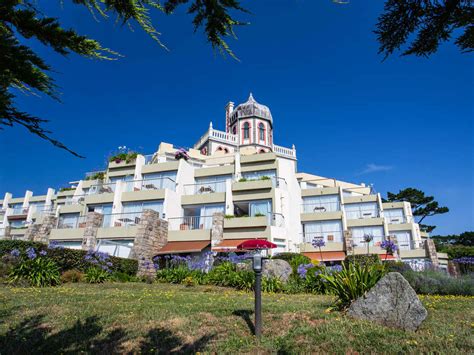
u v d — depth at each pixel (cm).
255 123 5050
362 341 551
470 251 4509
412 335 584
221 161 4331
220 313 797
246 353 532
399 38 306
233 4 315
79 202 3912
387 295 679
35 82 263
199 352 542
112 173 4250
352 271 820
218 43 346
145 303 977
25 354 578
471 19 273
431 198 6084
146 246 2464
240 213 3478
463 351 492
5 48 246
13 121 257
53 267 1612
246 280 1568
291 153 5059
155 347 579
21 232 4272
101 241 2641
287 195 3488
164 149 4428
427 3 283
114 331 673
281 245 2806
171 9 326
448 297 1329
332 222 3828
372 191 4797
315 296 1270
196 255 2634
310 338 578
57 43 274
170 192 3188
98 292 1309
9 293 1169
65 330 689
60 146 272
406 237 3972
